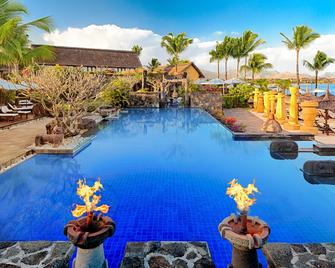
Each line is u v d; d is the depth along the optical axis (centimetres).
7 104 1805
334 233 461
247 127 1427
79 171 784
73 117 1143
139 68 4119
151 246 400
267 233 310
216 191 636
